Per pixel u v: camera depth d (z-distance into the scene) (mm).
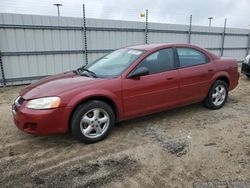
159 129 4176
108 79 3707
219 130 4102
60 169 3002
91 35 9648
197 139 3758
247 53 15953
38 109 3262
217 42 14109
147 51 4121
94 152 3406
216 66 4969
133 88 3842
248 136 3854
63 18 8891
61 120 3352
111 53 4781
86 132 3576
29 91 3639
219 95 5164
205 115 4852
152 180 2738
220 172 2861
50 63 9016
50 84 3697
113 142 3697
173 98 4375
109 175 2854
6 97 6844
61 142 3734
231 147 3479
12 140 3838
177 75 4332
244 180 2701
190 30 12539
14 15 7973
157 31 11383
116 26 10148
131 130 4137
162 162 3104
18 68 8438
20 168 3037
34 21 8352
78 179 2789
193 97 4695
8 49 8117
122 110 3828
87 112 3514
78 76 4043
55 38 8898
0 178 2830
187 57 4621
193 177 2773
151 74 4059
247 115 4859
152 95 4070
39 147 3590
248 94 6711
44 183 2727
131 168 2986
